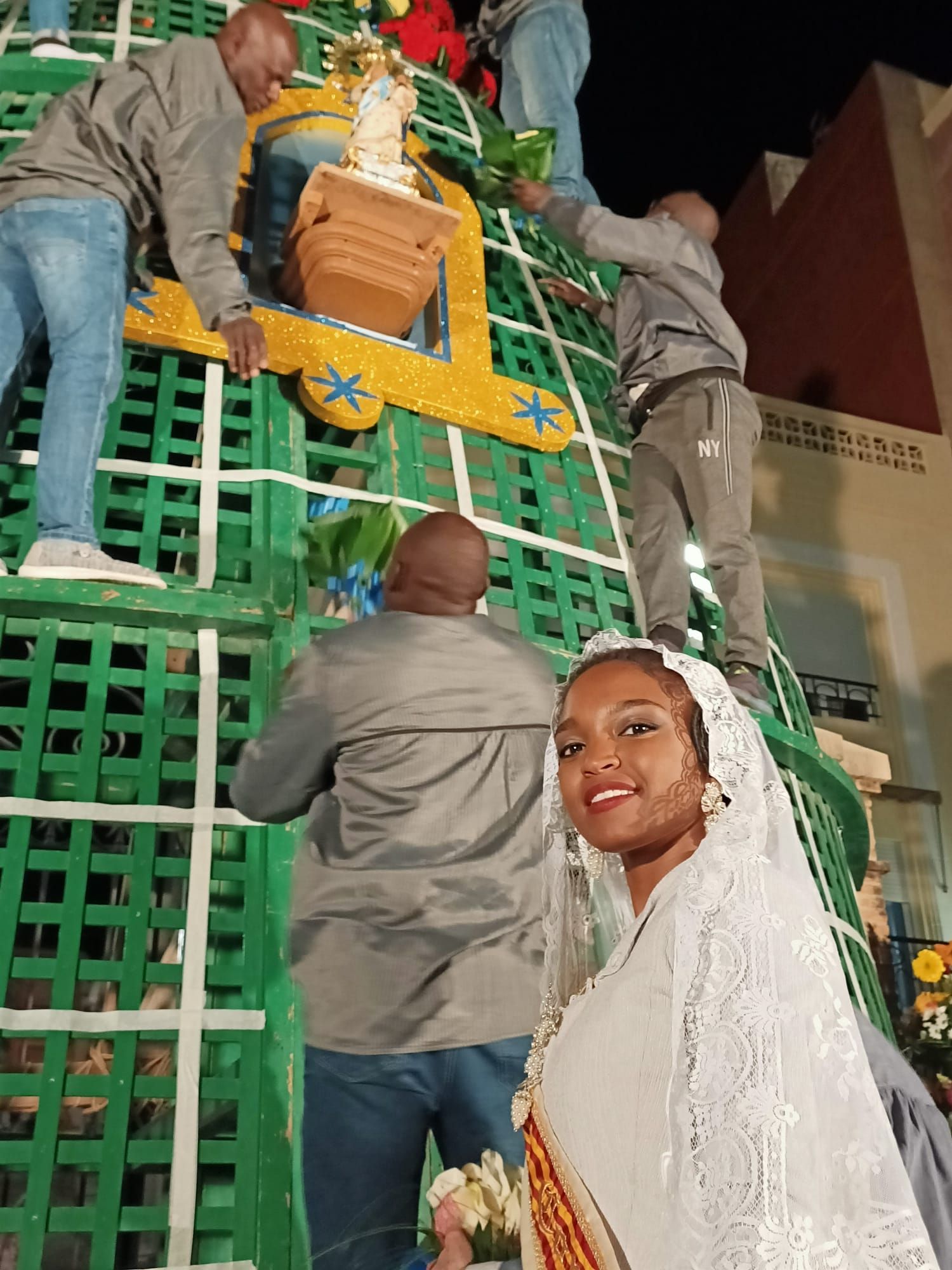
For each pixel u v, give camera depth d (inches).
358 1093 94.7
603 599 192.1
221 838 142.9
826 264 501.4
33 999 152.3
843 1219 57.0
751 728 76.2
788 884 67.2
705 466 194.5
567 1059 70.1
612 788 75.1
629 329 209.6
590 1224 64.2
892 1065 91.3
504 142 218.2
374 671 107.2
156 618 151.9
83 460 149.3
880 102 489.7
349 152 198.7
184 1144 120.8
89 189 156.8
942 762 401.4
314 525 155.5
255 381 188.9
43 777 143.9
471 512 187.8
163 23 235.8
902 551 425.7
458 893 100.7
